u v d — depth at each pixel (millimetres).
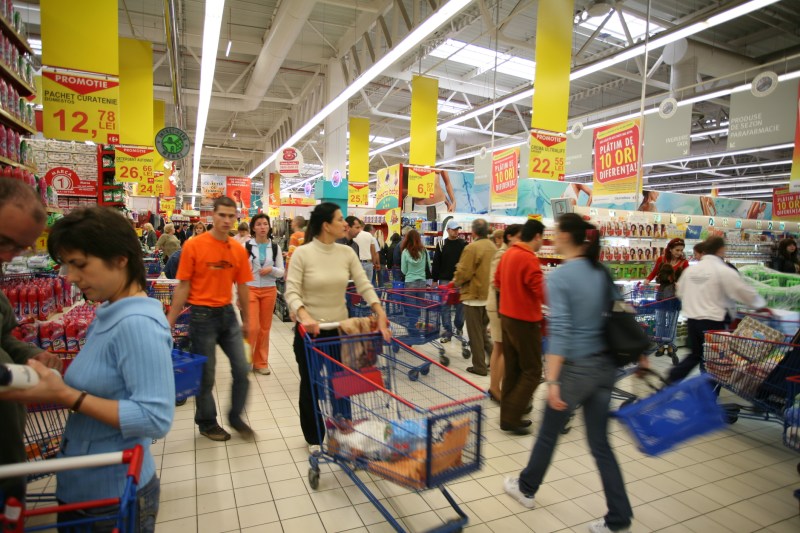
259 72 13773
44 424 2148
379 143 25484
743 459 3246
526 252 3287
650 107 13938
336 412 2502
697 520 2516
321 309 2918
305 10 9695
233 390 3311
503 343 3488
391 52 8062
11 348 1458
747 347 3479
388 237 10609
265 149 27719
